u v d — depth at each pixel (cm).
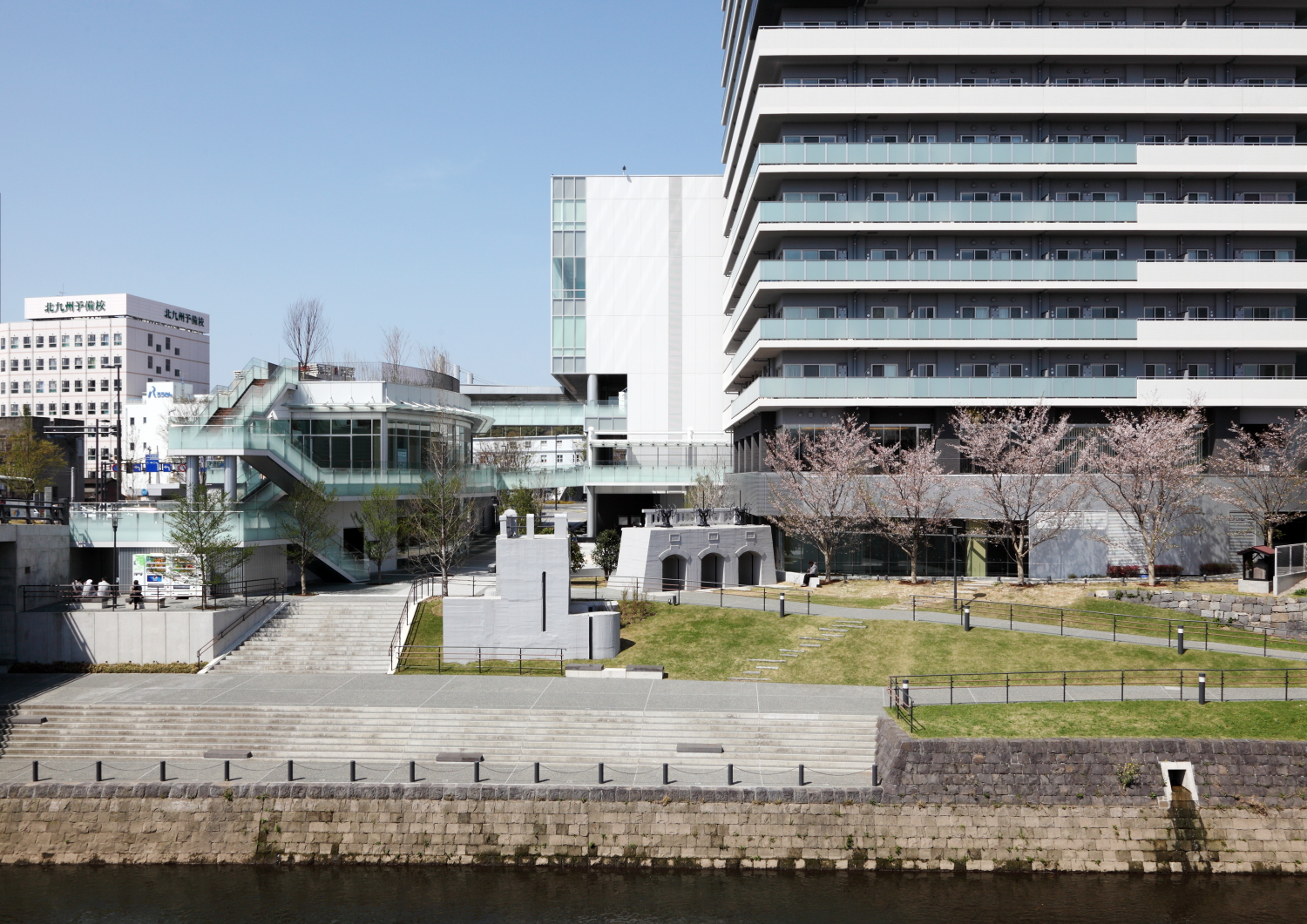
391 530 4756
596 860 2519
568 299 7600
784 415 4950
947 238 4856
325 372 5528
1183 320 4747
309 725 2966
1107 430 4722
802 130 4881
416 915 2309
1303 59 4712
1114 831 2545
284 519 4462
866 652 3522
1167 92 4684
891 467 4738
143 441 10444
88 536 4156
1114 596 4034
